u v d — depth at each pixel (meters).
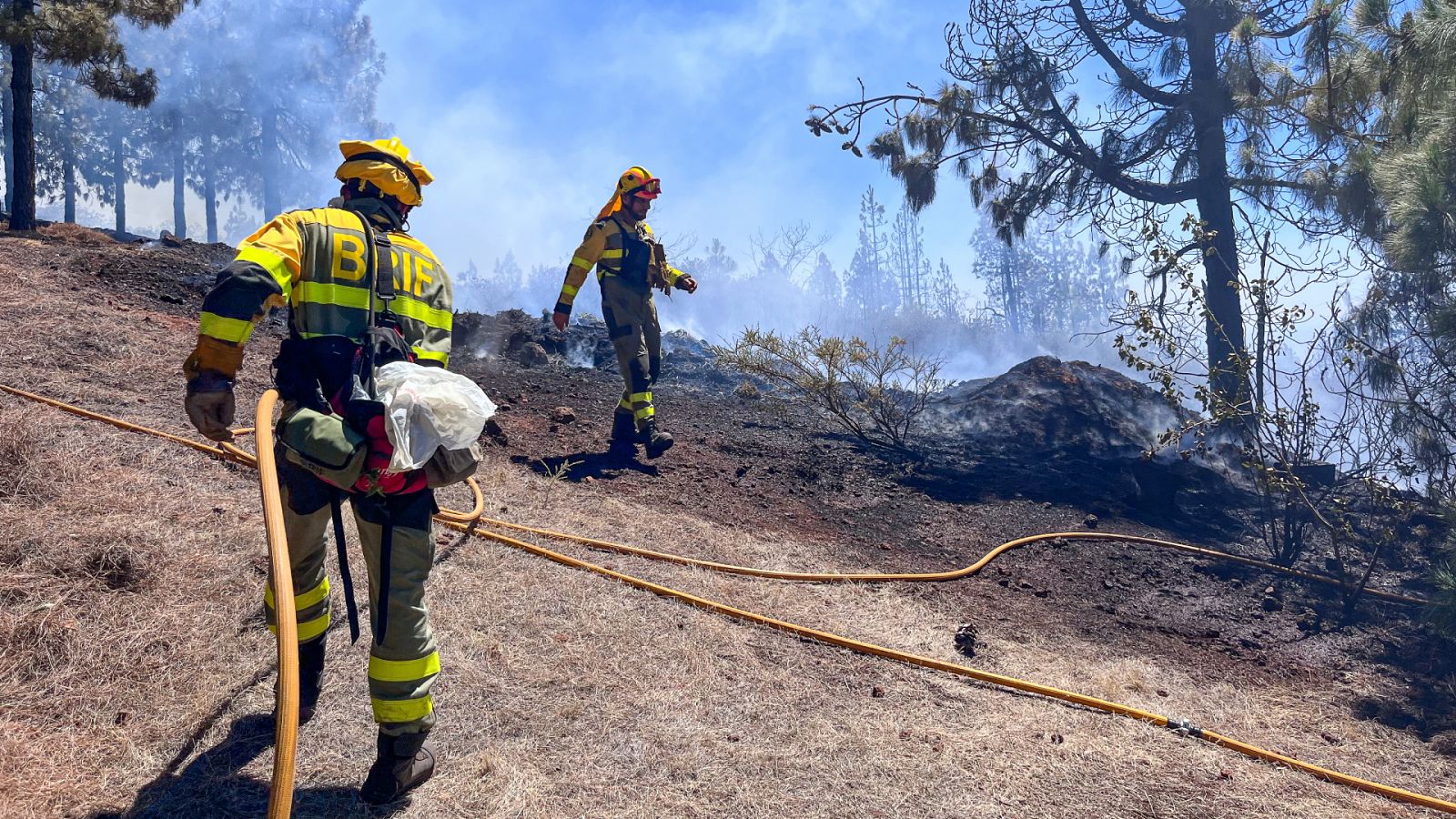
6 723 2.61
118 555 3.42
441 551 4.18
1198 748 3.65
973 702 3.80
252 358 6.75
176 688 2.93
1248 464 6.18
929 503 6.86
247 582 3.55
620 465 6.46
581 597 4.03
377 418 2.37
